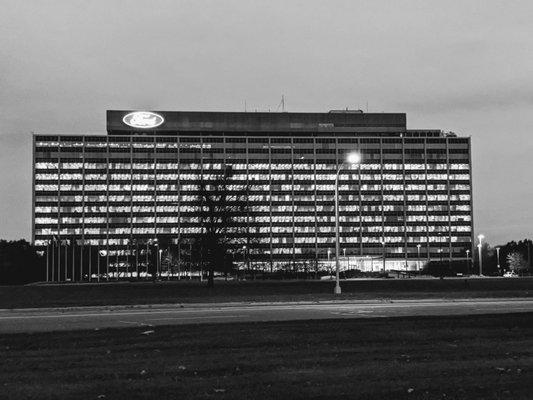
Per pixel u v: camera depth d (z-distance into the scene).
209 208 78.19
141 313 32.66
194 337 20.00
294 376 13.16
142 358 15.83
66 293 65.25
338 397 11.21
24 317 30.59
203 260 79.25
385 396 11.30
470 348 17.45
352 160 50.84
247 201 80.44
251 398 11.10
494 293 49.22
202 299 43.22
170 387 12.07
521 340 19.30
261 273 178.62
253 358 15.69
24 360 15.60
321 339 19.42
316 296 45.56
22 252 193.88
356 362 15.03
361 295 46.50
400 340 19.27
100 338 20.02
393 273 179.88
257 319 27.77
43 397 11.25
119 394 11.47
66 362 15.23
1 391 11.74
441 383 12.38
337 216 50.56
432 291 56.00
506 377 13.01
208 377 13.13
